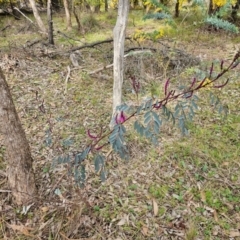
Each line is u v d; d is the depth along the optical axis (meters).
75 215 2.43
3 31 8.77
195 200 2.74
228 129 3.75
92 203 2.67
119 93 3.38
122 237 2.40
